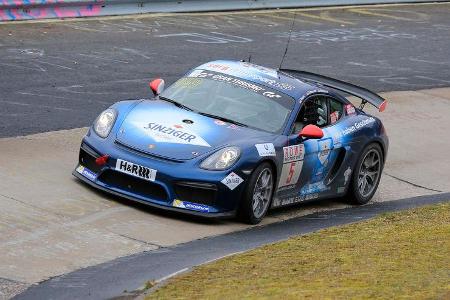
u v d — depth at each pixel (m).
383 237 25.50
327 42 65.25
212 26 65.12
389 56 63.81
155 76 48.91
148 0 65.81
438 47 69.19
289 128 30.34
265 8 74.38
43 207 26.94
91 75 47.38
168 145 28.28
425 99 53.31
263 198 29.17
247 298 18.89
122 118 29.64
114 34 58.19
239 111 30.50
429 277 20.17
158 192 27.84
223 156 27.94
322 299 18.50
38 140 35.22
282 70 34.91
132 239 25.41
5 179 29.25
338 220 30.67
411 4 86.06
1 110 39.12
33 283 20.98
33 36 54.47
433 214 29.44
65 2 60.25
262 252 23.97
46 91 43.28
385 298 18.36
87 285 21.00
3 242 23.67
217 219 28.64
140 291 20.47
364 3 82.12
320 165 31.56
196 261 23.73
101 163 28.55
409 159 41.62
